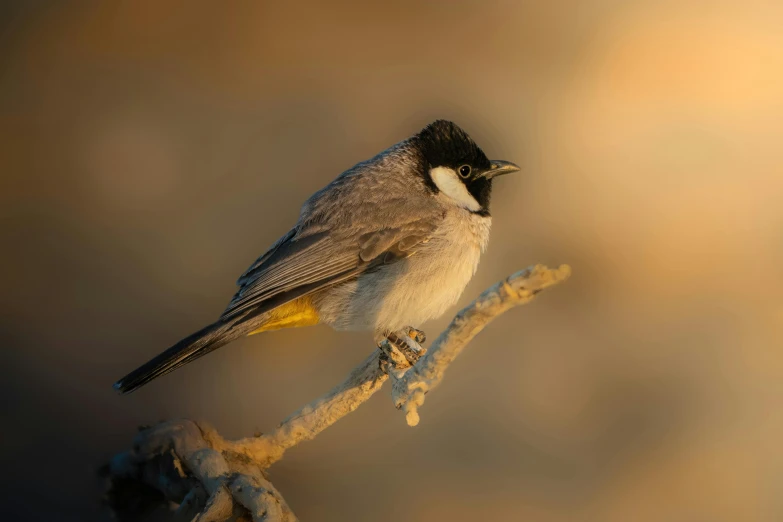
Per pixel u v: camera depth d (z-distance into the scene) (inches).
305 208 301.6
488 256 508.4
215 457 194.5
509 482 383.6
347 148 625.0
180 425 205.2
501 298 165.3
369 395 217.6
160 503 215.3
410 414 187.8
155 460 206.2
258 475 202.7
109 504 215.3
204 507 183.2
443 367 181.8
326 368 446.3
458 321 173.3
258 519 178.5
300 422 212.1
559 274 161.2
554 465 391.2
